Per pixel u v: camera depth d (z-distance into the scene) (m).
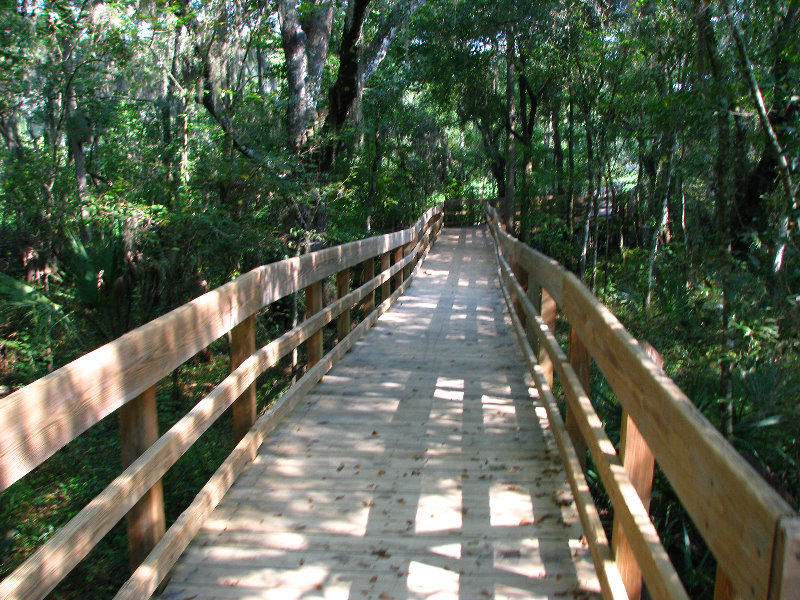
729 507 1.36
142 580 2.43
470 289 11.21
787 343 7.12
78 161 15.37
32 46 13.42
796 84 8.06
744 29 7.97
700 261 11.70
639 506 2.13
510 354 6.48
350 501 3.39
